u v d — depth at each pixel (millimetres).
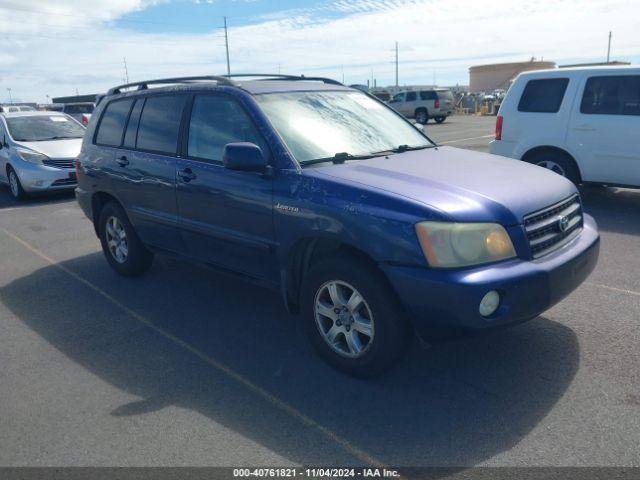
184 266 6188
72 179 11000
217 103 4473
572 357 3768
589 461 2764
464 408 3256
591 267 3773
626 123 7516
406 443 2967
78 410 3418
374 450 2926
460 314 3070
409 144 4625
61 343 4395
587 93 7816
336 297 3605
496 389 3439
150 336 4449
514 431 3023
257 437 3078
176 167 4691
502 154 8719
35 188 10758
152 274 5969
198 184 4453
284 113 4219
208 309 4949
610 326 4199
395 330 3344
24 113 12195
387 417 3207
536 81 8305
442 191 3365
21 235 8109
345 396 3443
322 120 4363
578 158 7973
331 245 3891
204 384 3672
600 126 7711
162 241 5145
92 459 2947
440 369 3701
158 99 5105
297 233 3717
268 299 5129
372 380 3605
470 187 3451
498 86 71438
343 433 3078
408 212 3203
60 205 10406
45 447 3064
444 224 3111
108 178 5574
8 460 2967
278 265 3998
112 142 5648
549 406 3234
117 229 5863
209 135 4496
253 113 4129
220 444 3029
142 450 3004
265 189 3914
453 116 40469
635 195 8797
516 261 3236
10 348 4340
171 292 5414
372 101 5074
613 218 7422
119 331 4574
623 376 3510
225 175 4230
